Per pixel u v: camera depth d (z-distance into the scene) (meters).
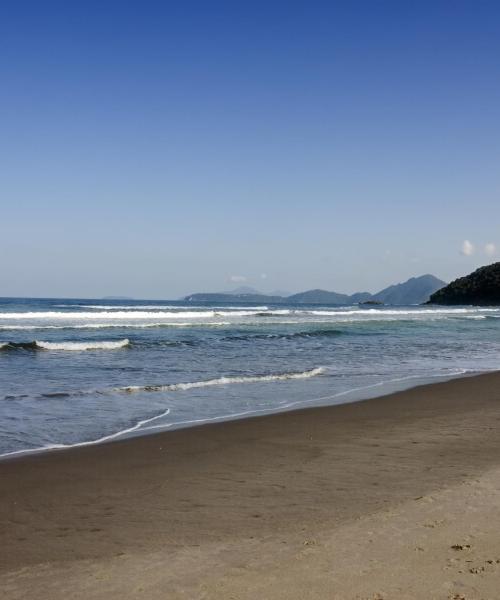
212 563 4.35
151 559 4.47
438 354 24.77
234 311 67.50
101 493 6.38
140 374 17.03
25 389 13.99
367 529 4.97
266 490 6.39
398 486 6.39
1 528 5.26
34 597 3.88
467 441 8.95
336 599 3.72
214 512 5.64
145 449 8.58
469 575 4.02
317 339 30.84
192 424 10.53
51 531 5.18
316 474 7.03
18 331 32.81
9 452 8.36
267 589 3.88
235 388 14.84
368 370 18.98
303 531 5.00
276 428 10.19
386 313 71.25
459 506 5.52
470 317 66.62
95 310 63.75
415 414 11.65
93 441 9.13
